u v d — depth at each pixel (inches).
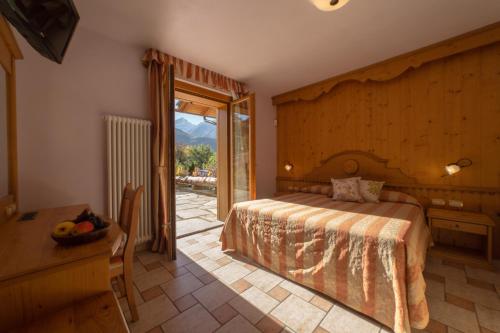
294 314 57.5
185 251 98.0
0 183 56.6
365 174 127.3
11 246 36.2
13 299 29.2
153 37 88.8
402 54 105.7
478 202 94.0
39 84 74.1
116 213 88.2
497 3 71.3
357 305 57.3
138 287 69.9
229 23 80.2
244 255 91.4
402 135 114.6
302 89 149.3
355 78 122.6
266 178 166.4
